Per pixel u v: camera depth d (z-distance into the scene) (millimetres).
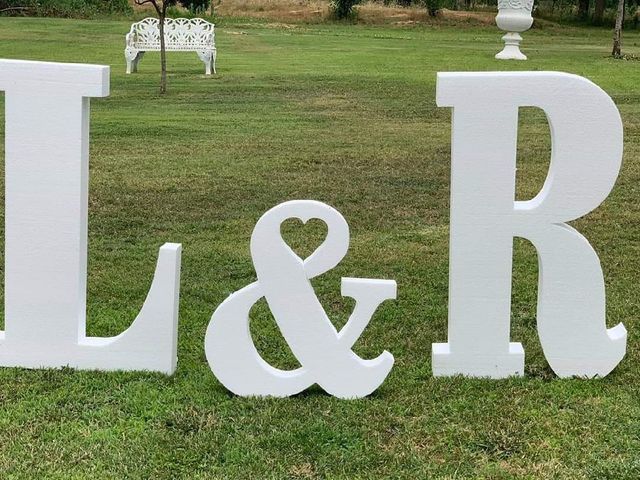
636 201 9344
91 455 3977
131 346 4832
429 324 5848
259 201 9336
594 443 4102
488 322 4750
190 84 18797
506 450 4051
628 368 4969
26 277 4812
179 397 4566
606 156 4582
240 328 4531
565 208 4637
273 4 45812
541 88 4551
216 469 3873
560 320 4766
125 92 17609
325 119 14688
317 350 4539
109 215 8734
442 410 4434
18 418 4324
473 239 4680
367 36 33281
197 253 7531
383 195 9672
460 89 4570
